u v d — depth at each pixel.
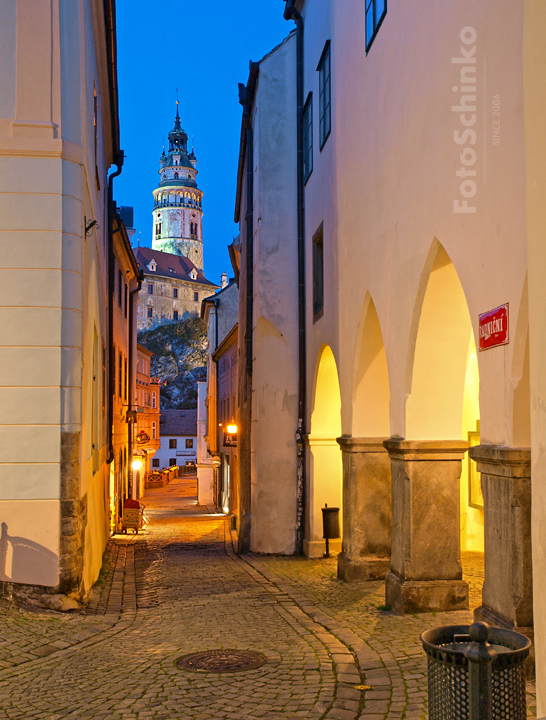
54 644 7.25
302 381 16.17
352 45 11.37
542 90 3.87
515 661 3.21
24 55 8.96
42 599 8.53
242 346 18.50
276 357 16.38
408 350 8.34
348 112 11.68
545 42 3.84
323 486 15.29
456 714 3.25
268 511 16.05
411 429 8.39
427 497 8.39
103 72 13.74
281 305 16.39
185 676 6.14
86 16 10.12
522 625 5.55
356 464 11.09
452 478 8.41
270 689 5.71
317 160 14.84
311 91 15.61
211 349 43.09
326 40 13.93
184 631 8.01
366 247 10.35
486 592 6.09
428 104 7.53
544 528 3.78
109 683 5.98
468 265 6.43
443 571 8.44
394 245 8.87
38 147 8.83
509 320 5.58
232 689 5.75
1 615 8.05
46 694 5.70
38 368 8.71
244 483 17.36
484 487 6.14
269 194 16.62
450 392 8.37
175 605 9.76
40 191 8.86
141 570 13.55
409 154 8.23
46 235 8.83
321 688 5.68
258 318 16.47
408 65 8.26
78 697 5.61
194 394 149.12
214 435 40.91
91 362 11.02
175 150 176.25
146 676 6.16
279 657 6.71
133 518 22.19
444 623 7.79
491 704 3.11
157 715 5.18
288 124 16.83
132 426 28.12
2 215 8.80
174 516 33.34
